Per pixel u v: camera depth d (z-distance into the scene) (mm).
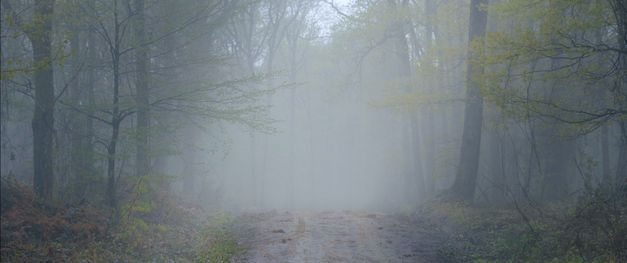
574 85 16094
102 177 15312
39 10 13094
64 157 16344
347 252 13508
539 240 12930
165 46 17234
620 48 13250
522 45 13336
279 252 13461
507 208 18312
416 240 15195
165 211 16984
